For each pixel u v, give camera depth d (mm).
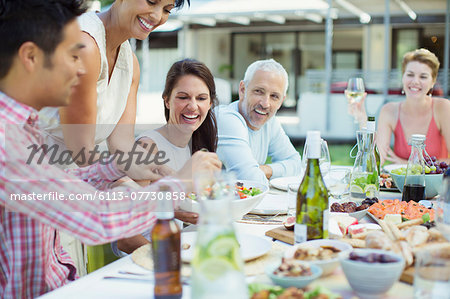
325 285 1184
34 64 1191
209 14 11250
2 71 1197
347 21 13859
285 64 17328
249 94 2752
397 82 11000
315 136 1357
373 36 14164
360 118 3037
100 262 2500
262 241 1467
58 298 1163
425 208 1784
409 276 1196
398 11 11766
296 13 11000
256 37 17547
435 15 11914
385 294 1128
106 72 2016
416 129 3262
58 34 1179
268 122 2994
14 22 1160
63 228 1215
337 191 2076
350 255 1147
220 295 922
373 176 2023
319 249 1276
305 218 1390
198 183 1065
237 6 11117
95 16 1934
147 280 1263
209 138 2391
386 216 1684
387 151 3291
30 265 1412
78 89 1807
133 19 2074
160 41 17391
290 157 3092
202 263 936
